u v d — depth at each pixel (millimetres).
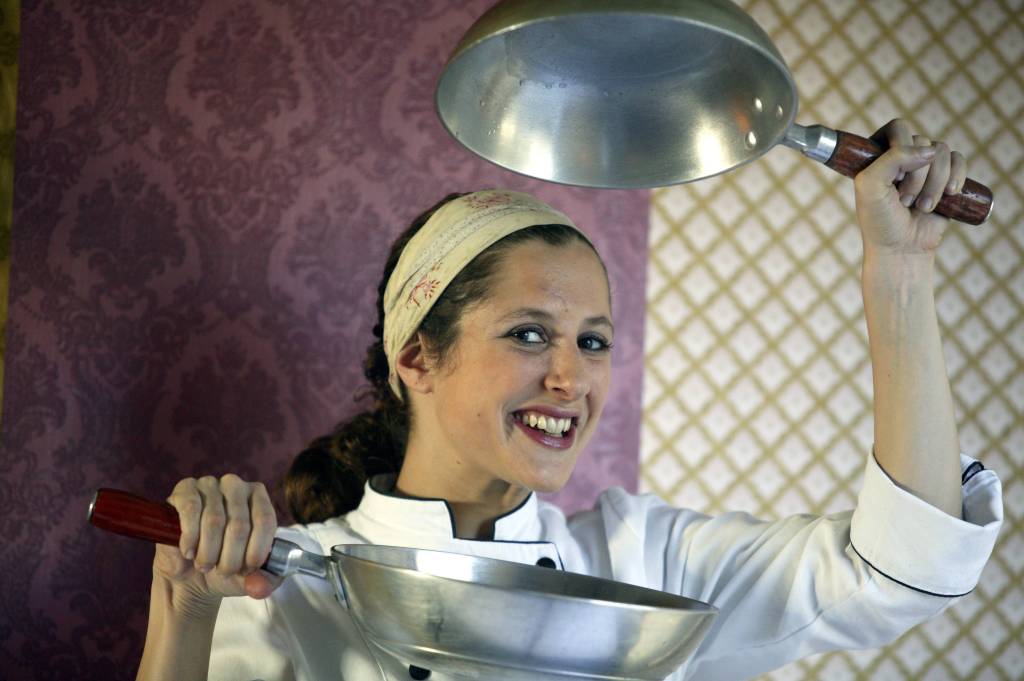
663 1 796
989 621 2582
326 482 1501
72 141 1963
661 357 2396
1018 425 2641
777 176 2504
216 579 973
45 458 1907
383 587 855
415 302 1248
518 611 817
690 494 2389
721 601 1267
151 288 1950
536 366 1167
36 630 1872
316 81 2045
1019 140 2678
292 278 1996
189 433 1936
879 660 2508
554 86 999
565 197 2213
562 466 1183
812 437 2477
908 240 1046
